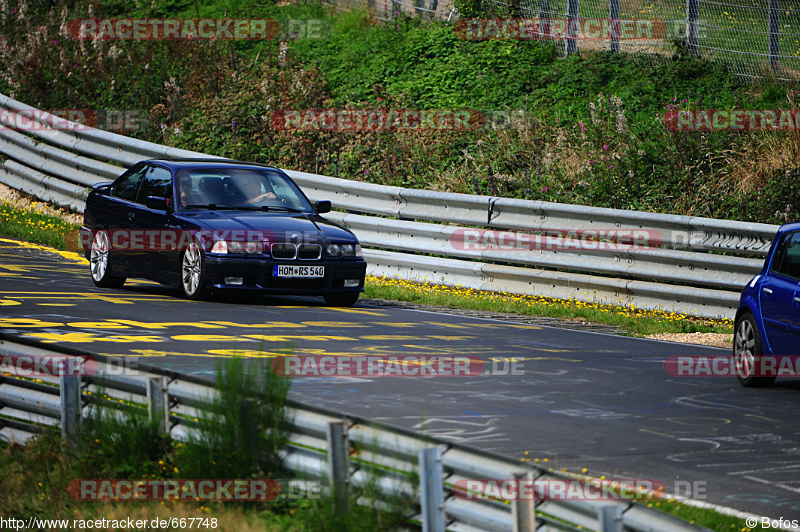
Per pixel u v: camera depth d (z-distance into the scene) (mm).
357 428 18062
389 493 17250
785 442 26781
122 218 52656
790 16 89500
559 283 58781
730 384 35438
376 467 17656
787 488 22453
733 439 26859
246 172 53906
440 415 27625
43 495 20734
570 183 70562
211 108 85750
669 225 56594
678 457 24688
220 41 100750
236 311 46250
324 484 18203
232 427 20031
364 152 78625
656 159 70812
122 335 37406
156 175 53156
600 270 58000
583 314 52875
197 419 20938
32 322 39406
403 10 104938
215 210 50969
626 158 70438
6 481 21516
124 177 54938
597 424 27656
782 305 34125
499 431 26188
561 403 30156
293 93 86875
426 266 62969
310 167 79000
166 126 87000
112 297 48875
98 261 53500
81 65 96875
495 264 62562
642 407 30297
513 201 61281
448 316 50156
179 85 92875
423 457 16406
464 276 62094
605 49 89875
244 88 87875
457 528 16781
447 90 87875
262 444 19875
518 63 89375
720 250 54969
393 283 61938
